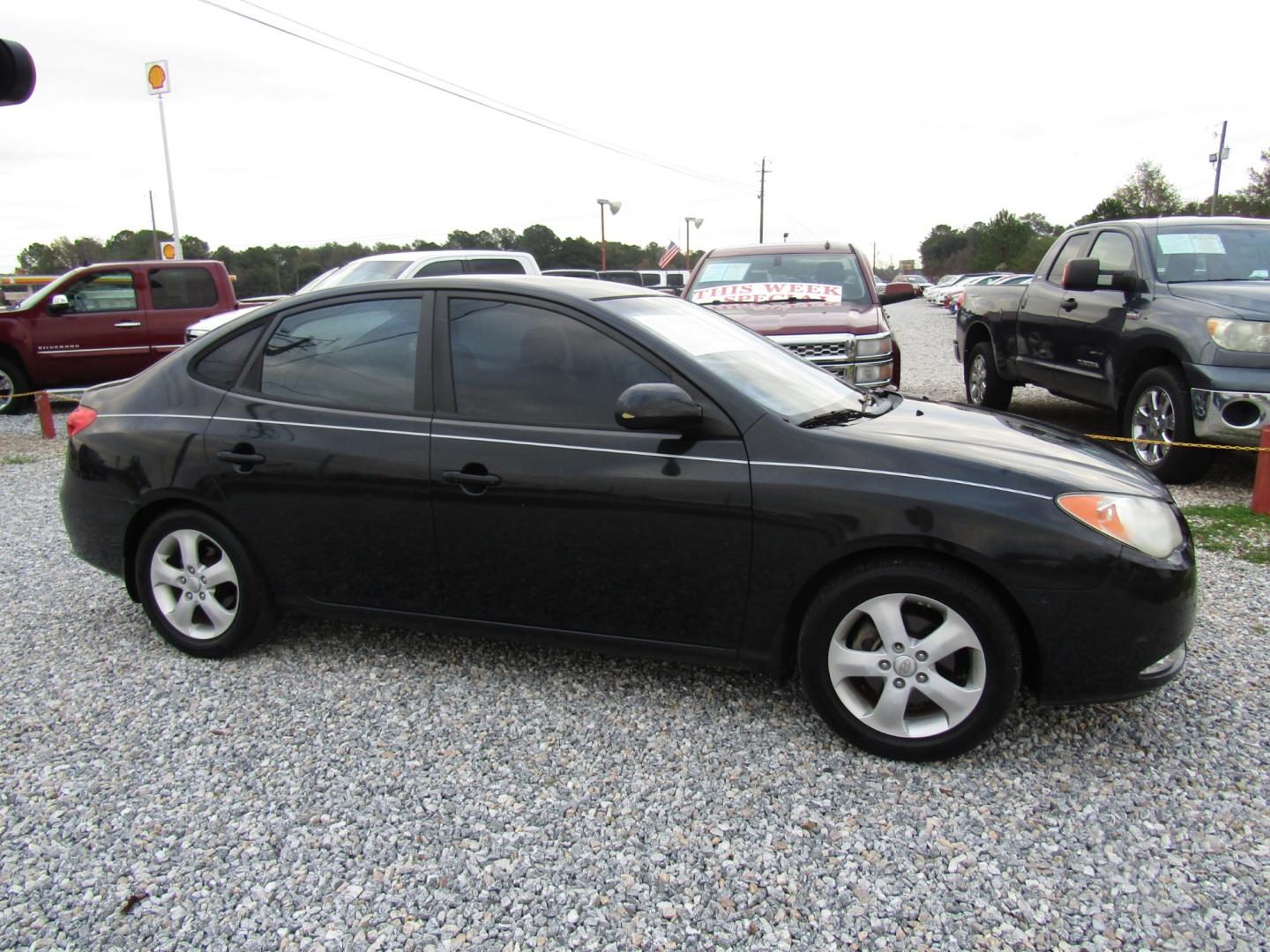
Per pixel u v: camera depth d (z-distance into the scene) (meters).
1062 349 8.30
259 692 3.77
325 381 3.83
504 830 2.83
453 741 3.35
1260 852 2.67
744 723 3.44
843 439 3.22
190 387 4.05
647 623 3.43
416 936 2.40
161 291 12.98
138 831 2.87
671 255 29.84
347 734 3.42
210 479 3.88
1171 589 3.00
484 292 3.69
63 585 5.19
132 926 2.46
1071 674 3.02
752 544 3.21
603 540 3.38
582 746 3.30
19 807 3.01
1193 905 2.46
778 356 4.05
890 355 7.48
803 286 8.37
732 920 2.44
